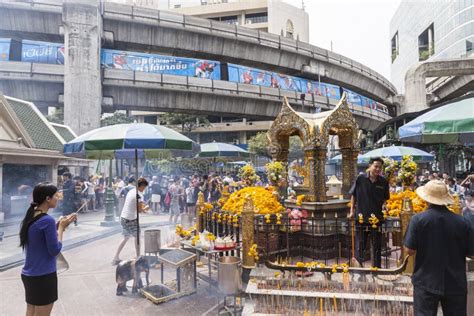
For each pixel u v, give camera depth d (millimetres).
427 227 3211
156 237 6688
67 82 25219
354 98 44469
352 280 4699
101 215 15266
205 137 57625
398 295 4387
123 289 5336
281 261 5637
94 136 5816
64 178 12789
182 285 5461
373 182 5305
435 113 4973
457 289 3086
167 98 31312
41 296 3492
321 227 5875
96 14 26391
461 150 22422
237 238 5836
